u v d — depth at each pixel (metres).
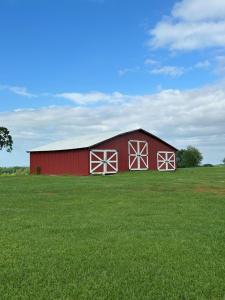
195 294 6.89
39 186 24.72
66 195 19.94
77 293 6.92
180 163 66.12
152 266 8.33
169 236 10.94
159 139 47.91
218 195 19.92
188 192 21.28
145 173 39.88
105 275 7.79
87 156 40.59
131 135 44.94
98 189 22.78
